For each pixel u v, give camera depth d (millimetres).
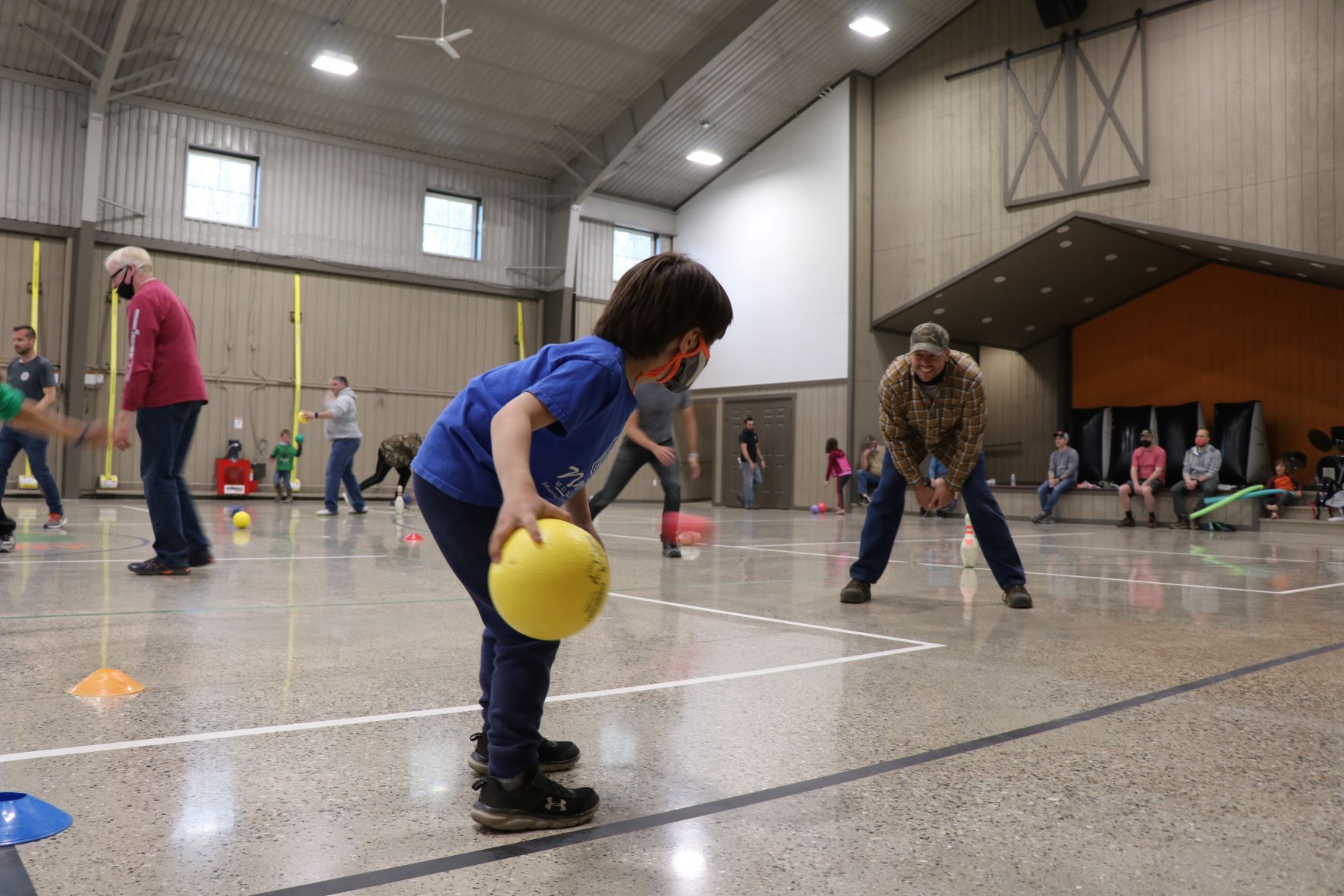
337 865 1244
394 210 15195
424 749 1790
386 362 15141
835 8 13359
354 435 9711
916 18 13961
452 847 1320
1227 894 1204
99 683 2154
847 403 14773
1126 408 16156
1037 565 5973
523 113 14609
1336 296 14273
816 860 1290
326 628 3070
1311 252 10688
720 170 16922
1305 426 14492
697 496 17312
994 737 1938
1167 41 11906
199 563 4598
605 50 13289
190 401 4258
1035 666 2674
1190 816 1486
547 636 1224
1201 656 2863
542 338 16609
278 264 14117
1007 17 13469
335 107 13961
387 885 1183
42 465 6820
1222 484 14688
